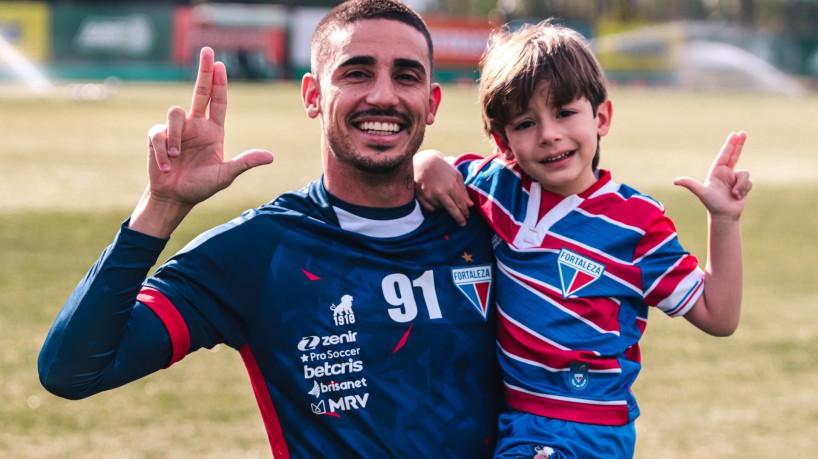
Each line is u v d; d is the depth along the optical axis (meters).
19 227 9.12
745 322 6.93
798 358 6.16
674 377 5.77
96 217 9.70
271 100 25.31
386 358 2.33
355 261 2.36
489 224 2.50
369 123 2.29
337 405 2.31
